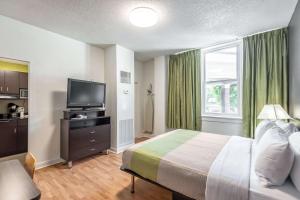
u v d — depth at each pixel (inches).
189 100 154.1
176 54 165.9
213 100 148.8
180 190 58.7
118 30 112.7
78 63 133.0
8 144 127.9
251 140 91.9
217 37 124.7
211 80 149.9
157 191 82.0
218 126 142.2
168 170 62.6
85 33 118.3
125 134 151.9
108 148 138.1
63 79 123.6
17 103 160.7
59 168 109.4
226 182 49.5
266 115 92.5
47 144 114.7
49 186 86.5
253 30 112.3
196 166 59.4
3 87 153.5
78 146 116.3
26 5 83.1
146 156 71.2
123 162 79.6
